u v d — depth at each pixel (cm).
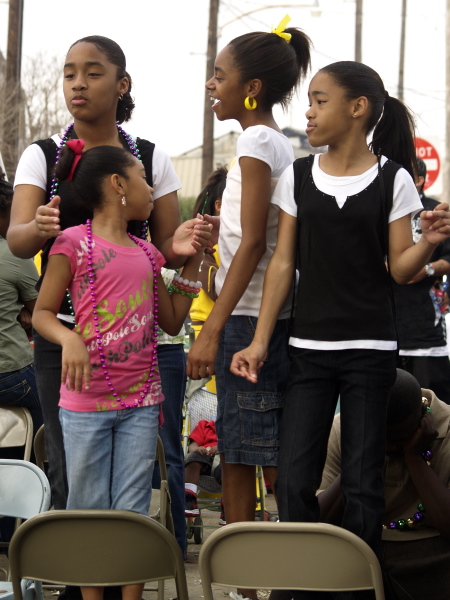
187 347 770
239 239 455
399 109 446
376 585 338
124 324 396
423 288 775
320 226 404
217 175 688
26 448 579
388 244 405
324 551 342
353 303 400
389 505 438
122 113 461
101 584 361
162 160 455
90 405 394
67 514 351
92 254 396
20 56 2309
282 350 446
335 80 406
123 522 356
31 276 600
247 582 347
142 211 412
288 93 467
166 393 566
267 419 443
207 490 701
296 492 399
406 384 414
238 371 411
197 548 678
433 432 424
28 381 586
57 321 392
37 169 436
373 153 426
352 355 398
